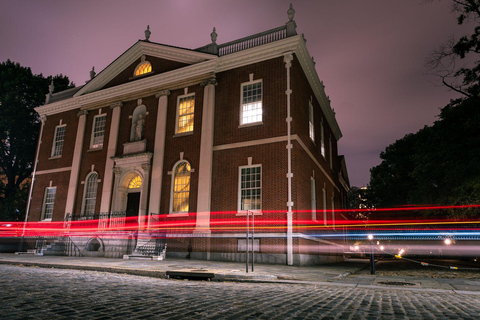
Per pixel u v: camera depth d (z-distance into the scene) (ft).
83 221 73.10
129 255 59.62
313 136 74.33
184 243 61.87
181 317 14.79
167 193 67.51
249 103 65.16
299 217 55.77
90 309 16.01
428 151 61.16
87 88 86.99
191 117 70.23
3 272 34.65
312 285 29.40
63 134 89.10
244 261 56.49
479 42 52.54
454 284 30.42
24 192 108.17
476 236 96.22
